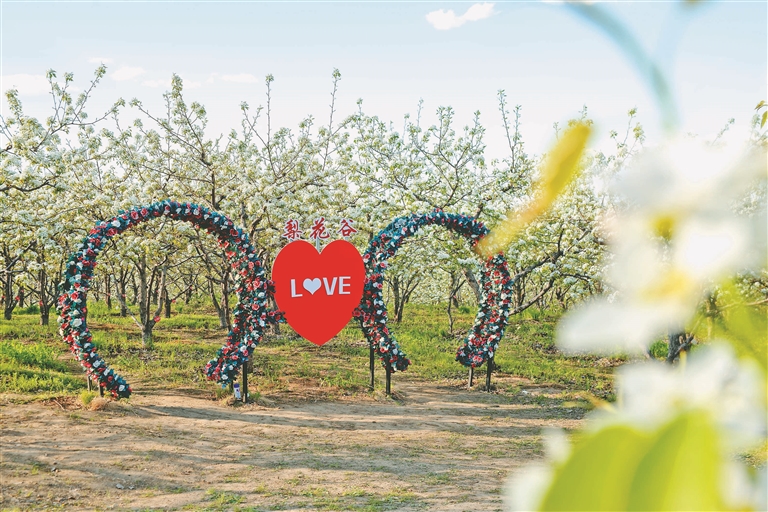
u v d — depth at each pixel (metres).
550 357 14.55
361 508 5.73
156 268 14.52
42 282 17.38
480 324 11.69
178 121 13.24
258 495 6.04
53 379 10.02
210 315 22.52
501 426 9.14
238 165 13.73
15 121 10.76
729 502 0.23
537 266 12.59
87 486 5.96
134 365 12.13
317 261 9.81
